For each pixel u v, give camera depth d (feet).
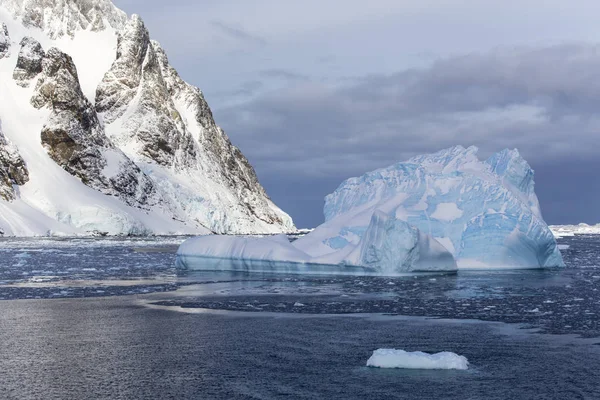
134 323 80.28
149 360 60.08
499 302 99.71
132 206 530.27
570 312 89.15
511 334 72.84
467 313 88.79
